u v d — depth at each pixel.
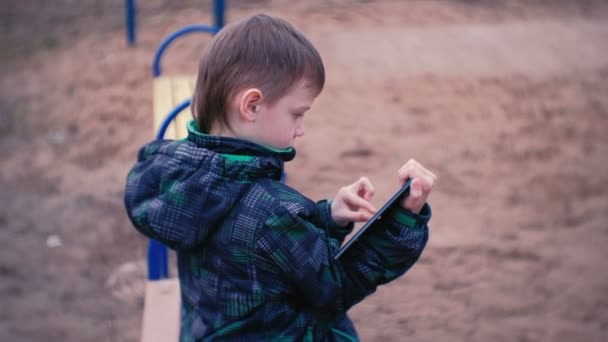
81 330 3.57
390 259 1.54
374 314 3.37
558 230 4.29
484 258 3.93
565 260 3.91
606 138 5.78
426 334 3.20
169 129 3.58
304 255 1.49
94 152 5.73
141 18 8.93
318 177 4.92
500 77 6.97
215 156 1.53
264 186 1.51
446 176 5.02
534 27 8.73
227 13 8.70
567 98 6.59
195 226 1.53
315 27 8.16
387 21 8.51
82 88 6.94
